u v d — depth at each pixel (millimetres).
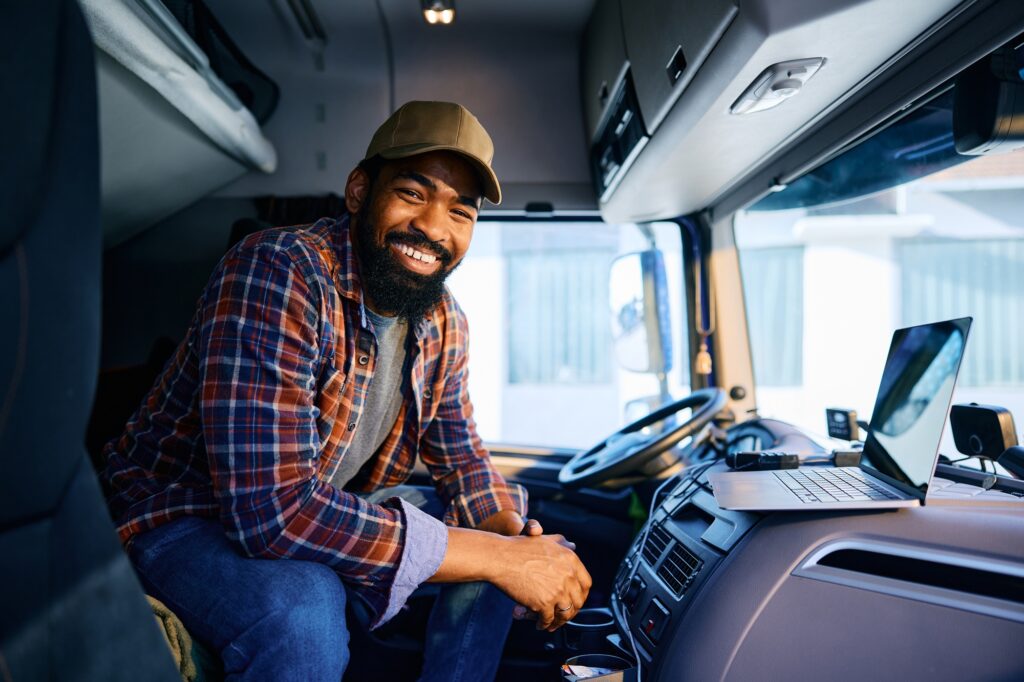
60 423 490
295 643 949
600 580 2168
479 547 1095
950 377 990
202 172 2385
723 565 1008
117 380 1836
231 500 979
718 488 1180
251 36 2461
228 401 984
